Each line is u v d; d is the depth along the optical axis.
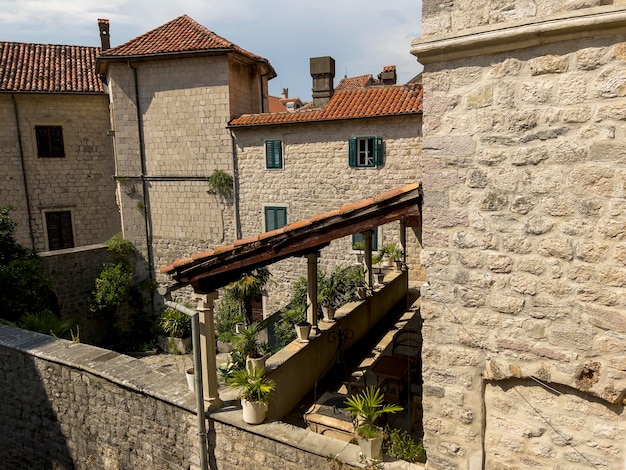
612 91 3.14
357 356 8.55
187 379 6.43
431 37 3.65
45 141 19.72
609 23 3.03
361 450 4.77
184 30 19.44
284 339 10.33
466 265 3.83
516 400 3.80
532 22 3.23
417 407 6.36
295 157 17.00
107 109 20.73
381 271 12.68
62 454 8.01
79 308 17.77
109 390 7.09
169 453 6.46
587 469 3.56
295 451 5.14
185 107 18.42
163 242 19.67
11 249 14.62
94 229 21.08
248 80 19.33
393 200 4.40
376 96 16.36
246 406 5.56
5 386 8.73
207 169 18.50
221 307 16.33
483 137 3.62
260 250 5.50
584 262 3.35
